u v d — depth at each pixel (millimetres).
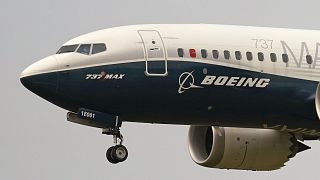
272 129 107312
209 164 109812
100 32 101250
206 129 111562
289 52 104625
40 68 97938
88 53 99188
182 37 101250
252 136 109500
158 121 102062
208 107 101438
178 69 99875
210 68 100812
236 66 101812
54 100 98688
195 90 100375
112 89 98750
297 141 111250
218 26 104000
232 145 109062
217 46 101875
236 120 103438
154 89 99438
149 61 99375
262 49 103688
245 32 104312
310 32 107625
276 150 110312
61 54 99375
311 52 105438
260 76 102688
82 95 98438
